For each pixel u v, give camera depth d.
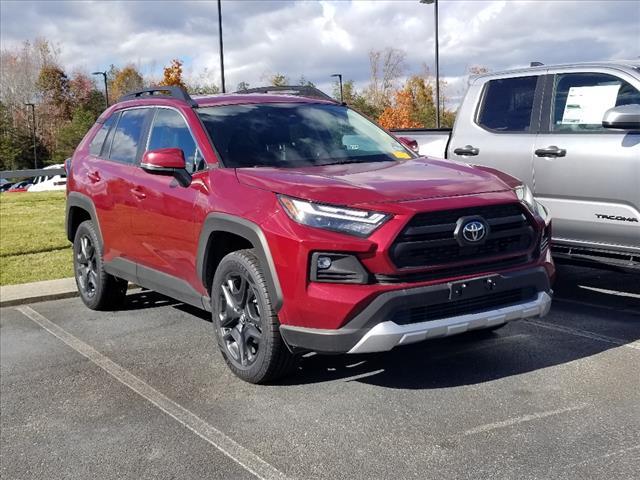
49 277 8.30
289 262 3.99
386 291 3.86
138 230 5.63
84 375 4.98
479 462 3.36
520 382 4.35
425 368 4.69
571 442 3.50
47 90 86.25
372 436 3.72
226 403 4.29
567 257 6.05
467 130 6.94
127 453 3.71
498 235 4.16
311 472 3.38
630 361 4.62
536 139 6.25
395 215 3.89
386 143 5.55
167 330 5.98
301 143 5.19
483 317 4.09
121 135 6.26
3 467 3.64
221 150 4.95
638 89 5.71
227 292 4.60
